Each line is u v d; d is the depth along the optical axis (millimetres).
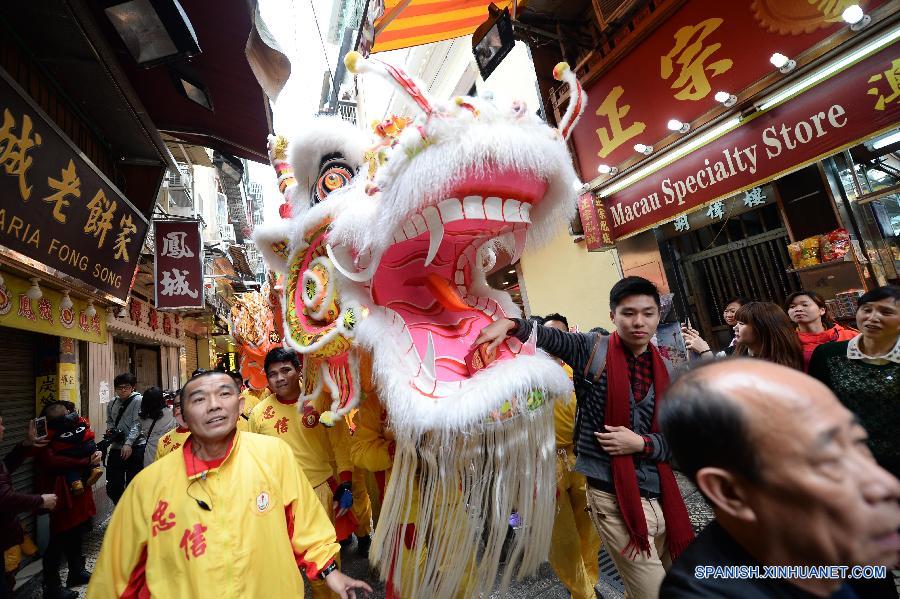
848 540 618
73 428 3643
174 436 3121
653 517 1792
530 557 1562
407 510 1513
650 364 1939
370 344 1585
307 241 1948
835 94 2664
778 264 3961
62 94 4031
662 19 3443
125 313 7582
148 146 5113
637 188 4070
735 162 3258
